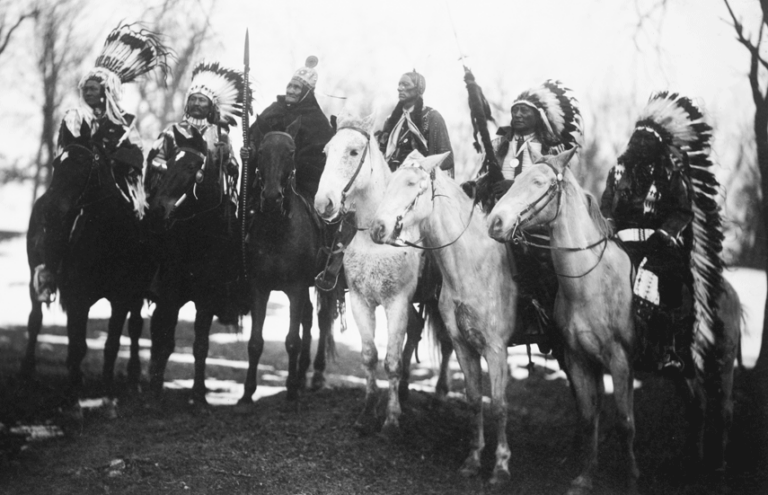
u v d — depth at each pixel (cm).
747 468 779
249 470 689
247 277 841
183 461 699
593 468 658
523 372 1235
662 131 718
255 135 852
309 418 798
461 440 792
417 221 677
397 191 670
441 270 702
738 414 948
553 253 657
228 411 841
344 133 749
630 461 653
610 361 658
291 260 820
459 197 706
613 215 732
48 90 1609
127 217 870
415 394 905
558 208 644
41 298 814
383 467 704
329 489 666
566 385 1137
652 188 720
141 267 891
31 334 966
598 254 657
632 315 663
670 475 737
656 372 709
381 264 750
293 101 907
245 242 829
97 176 839
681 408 973
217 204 838
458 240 685
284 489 664
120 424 812
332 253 823
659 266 693
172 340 876
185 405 880
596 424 671
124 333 1427
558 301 680
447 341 884
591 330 655
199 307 856
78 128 852
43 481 667
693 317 710
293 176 823
